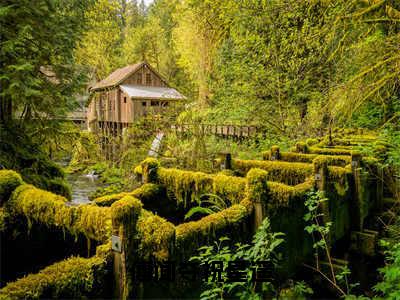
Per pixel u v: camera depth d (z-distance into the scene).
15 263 2.36
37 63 5.70
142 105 19.36
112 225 1.67
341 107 5.00
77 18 6.57
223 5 9.80
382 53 4.75
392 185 4.89
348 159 4.74
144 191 3.31
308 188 3.41
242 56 8.98
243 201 2.68
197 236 2.11
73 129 6.96
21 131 5.88
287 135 7.86
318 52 7.14
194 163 5.99
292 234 3.16
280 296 2.73
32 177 5.54
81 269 1.55
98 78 26.06
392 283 2.52
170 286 1.93
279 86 8.28
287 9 6.88
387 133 5.03
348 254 4.34
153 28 27.91
